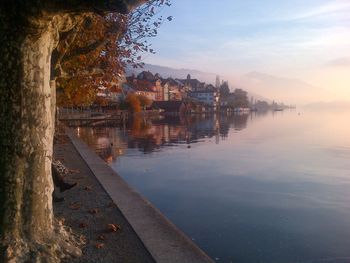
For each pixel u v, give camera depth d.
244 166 25.62
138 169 24.11
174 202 16.16
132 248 6.74
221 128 68.12
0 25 4.95
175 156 30.36
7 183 5.27
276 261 10.02
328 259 10.33
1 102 5.14
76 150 20.83
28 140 5.31
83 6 4.56
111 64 14.79
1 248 5.24
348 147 37.84
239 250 10.89
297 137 50.38
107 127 65.69
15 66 5.11
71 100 24.31
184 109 138.25
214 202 16.20
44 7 4.66
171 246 6.80
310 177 21.97
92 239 7.15
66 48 7.64
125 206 9.39
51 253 5.58
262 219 13.80
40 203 5.58
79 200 10.09
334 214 14.58
